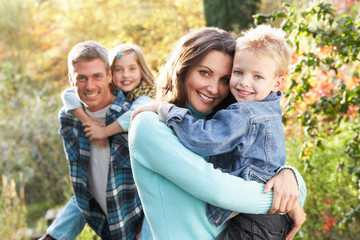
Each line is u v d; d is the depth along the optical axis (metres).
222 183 1.40
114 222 2.20
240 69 1.56
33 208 7.64
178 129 1.47
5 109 8.68
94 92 2.20
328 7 2.75
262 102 1.54
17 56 11.49
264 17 2.95
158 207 1.50
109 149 2.22
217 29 1.64
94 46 2.22
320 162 3.71
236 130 1.45
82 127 2.26
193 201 1.47
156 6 10.41
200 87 1.59
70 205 2.44
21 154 7.79
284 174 1.50
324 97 2.90
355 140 2.95
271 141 1.52
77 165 2.28
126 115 2.17
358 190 3.30
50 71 11.48
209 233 1.49
